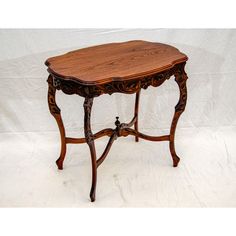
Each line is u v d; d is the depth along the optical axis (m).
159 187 2.32
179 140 2.83
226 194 2.25
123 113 2.81
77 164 2.56
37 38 2.51
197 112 2.83
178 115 2.30
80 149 2.72
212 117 2.84
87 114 1.92
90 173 2.46
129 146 2.76
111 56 2.16
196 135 2.86
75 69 1.95
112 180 2.39
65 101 2.73
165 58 2.12
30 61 2.57
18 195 2.25
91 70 1.93
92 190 2.16
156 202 2.18
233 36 2.58
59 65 2.02
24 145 2.76
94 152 2.06
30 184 2.35
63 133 2.34
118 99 2.76
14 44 2.50
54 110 2.22
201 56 2.64
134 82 1.92
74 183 2.37
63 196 2.24
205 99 2.78
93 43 2.57
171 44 2.60
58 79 1.94
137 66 1.99
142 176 2.43
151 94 2.76
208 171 2.47
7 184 2.35
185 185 2.34
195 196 2.24
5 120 2.74
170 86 2.73
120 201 2.19
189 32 2.56
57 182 2.37
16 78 2.61
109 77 1.83
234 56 2.64
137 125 2.70
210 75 2.70
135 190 2.29
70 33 2.52
